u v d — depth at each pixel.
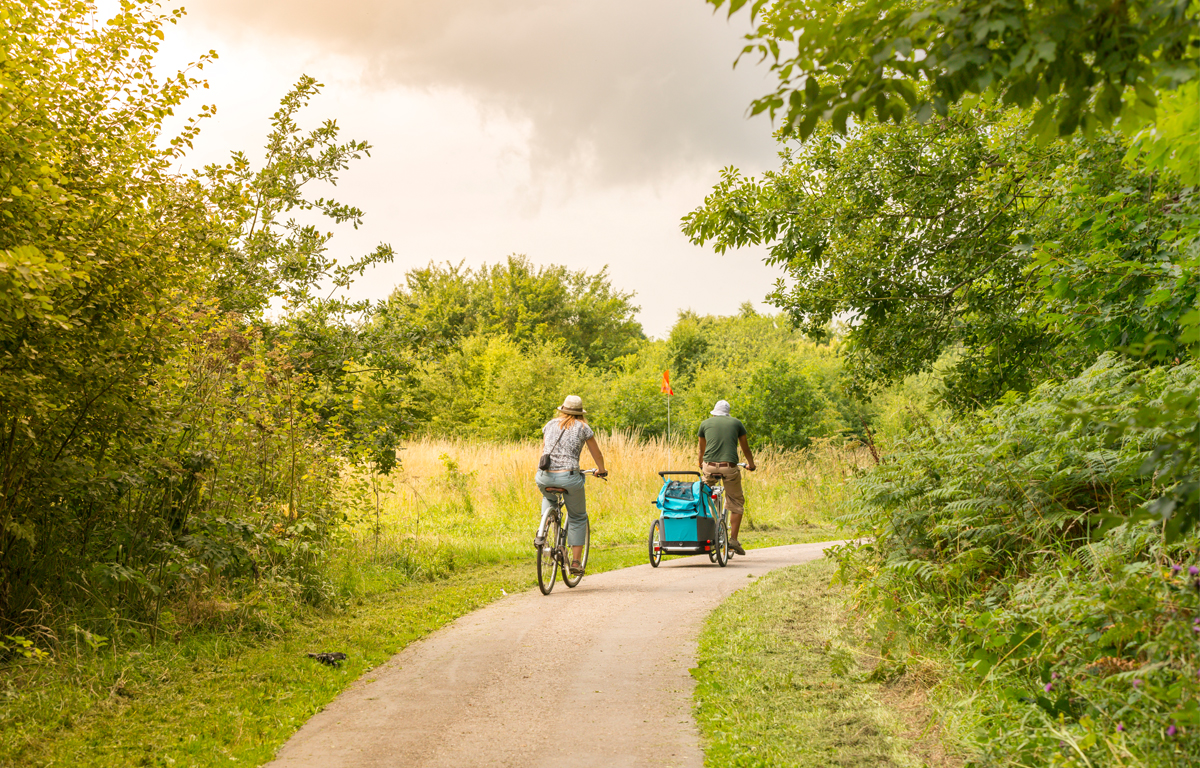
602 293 57.59
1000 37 2.33
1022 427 4.92
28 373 4.61
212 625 5.97
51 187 4.49
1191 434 2.38
